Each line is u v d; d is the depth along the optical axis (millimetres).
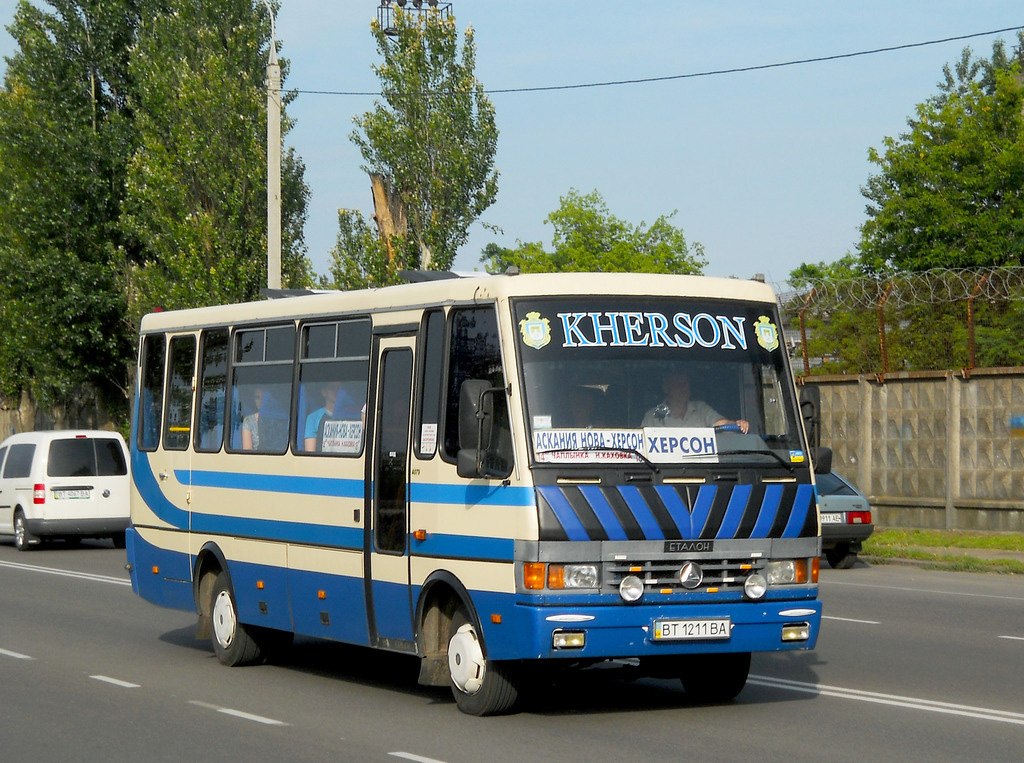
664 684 12766
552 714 11102
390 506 11633
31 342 50250
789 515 10695
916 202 42812
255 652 14102
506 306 10539
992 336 27156
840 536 24109
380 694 12383
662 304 10922
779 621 10586
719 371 10891
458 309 11094
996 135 44562
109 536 30281
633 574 10172
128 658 14766
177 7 44781
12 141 48938
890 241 43844
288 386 13406
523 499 10086
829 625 16719
